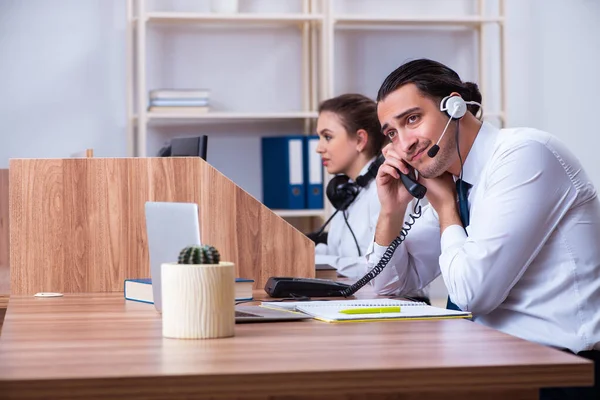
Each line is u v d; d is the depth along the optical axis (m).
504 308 2.20
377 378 1.19
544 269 2.15
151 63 5.20
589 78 5.50
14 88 5.06
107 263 2.40
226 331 1.51
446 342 1.45
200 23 5.20
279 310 1.89
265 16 4.96
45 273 2.38
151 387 1.15
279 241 2.44
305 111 5.26
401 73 2.23
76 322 1.74
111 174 2.39
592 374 1.24
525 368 1.23
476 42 5.45
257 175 5.32
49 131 5.10
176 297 1.50
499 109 5.45
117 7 5.13
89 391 1.14
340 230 3.76
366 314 1.79
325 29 4.98
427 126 2.20
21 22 5.05
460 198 2.25
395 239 2.45
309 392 1.18
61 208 2.39
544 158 2.12
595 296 2.12
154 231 1.89
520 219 2.07
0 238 3.96
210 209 2.40
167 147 3.14
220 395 1.17
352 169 3.87
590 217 2.16
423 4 5.43
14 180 2.38
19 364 1.25
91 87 5.12
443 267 2.13
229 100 5.29
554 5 5.45
